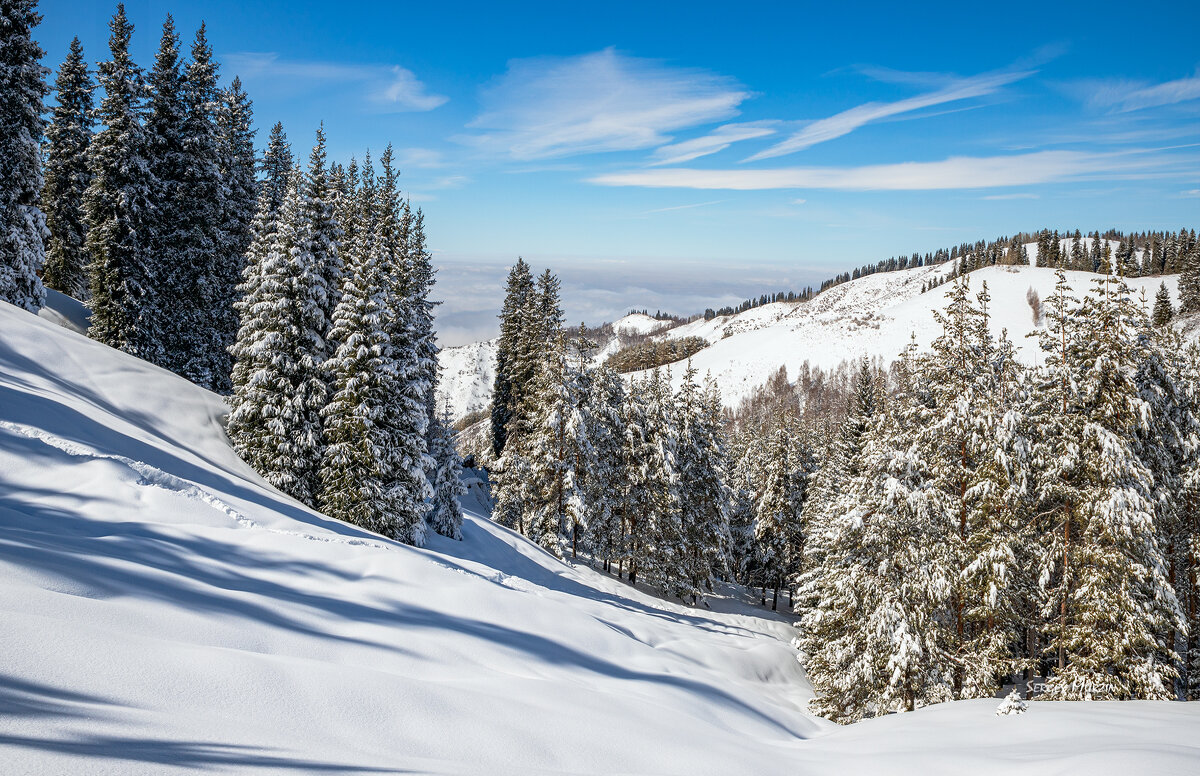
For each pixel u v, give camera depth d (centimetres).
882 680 1980
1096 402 1897
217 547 1380
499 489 4675
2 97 2859
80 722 437
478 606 1585
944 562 1905
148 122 3391
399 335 2834
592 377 4181
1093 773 697
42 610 666
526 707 855
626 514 4169
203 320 3525
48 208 4094
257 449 2578
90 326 3500
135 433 2012
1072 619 1920
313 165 2794
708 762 822
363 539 1922
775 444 5078
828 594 2380
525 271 5578
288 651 875
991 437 1986
